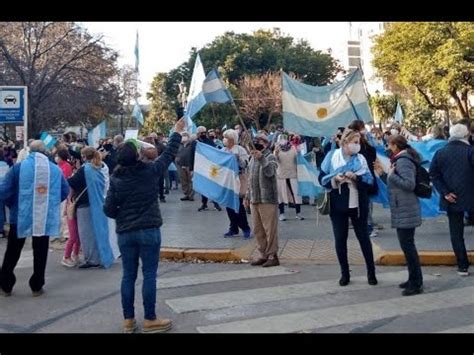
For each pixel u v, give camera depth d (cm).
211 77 959
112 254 886
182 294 694
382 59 3969
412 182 655
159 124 5325
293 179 1246
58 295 713
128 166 557
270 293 685
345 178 697
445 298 649
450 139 776
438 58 3391
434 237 971
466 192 751
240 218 1041
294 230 1115
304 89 1128
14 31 2723
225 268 842
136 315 616
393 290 688
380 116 4747
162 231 1119
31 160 719
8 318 619
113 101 3184
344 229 713
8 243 722
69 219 880
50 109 2734
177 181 2089
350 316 586
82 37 2866
